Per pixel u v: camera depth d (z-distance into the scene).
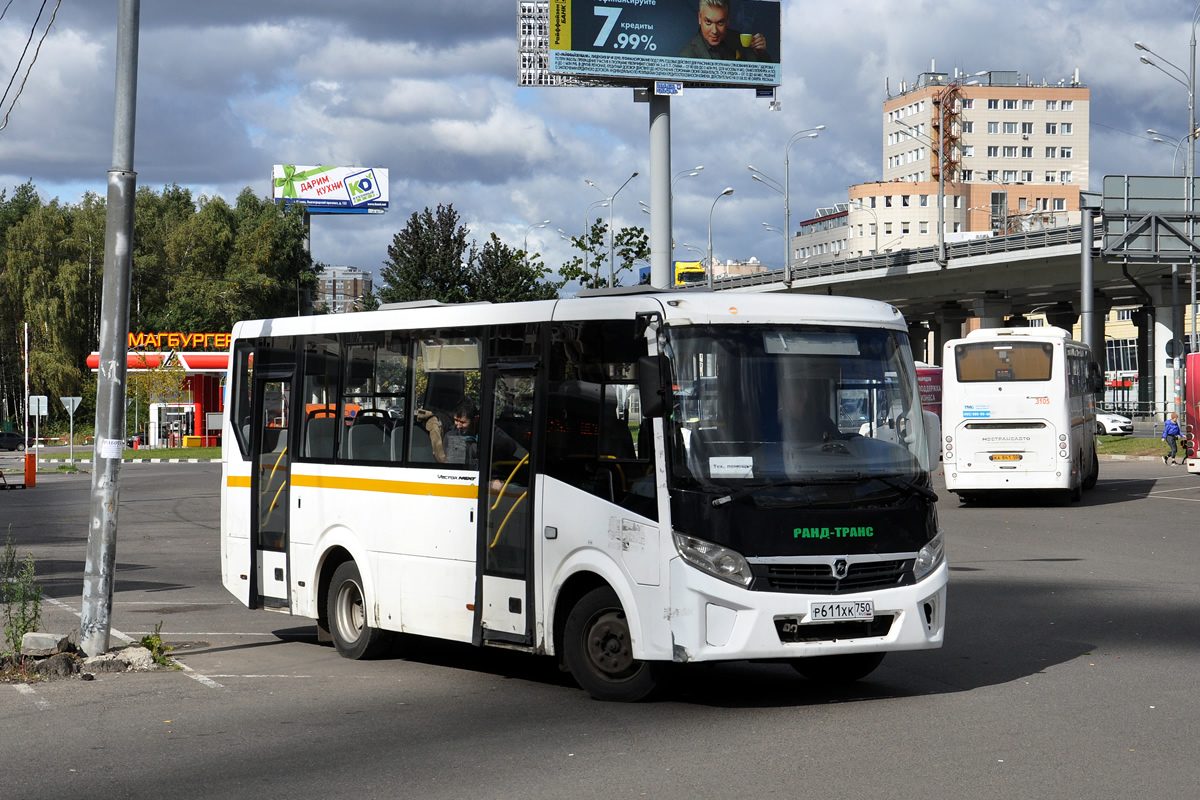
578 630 9.04
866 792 6.41
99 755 7.57
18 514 29.34
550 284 56.72
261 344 12.41
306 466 11.63
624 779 6.76
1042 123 148.12
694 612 8.27
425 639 12.23
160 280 87.44
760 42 51.16
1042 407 27.08
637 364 8.72
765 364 8.73
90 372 79.88
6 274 80.31
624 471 8.72
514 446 9.59
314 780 6.88
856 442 8.79
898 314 9.41
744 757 7.21
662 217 49.19
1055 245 56.50
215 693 9.57
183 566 18.94
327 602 11.52
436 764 7.19
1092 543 20.42
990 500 29.70
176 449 65.62
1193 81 47.19
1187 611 13.09
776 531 8.33
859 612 8.42
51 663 10.27
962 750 7.29
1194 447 33.56
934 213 145.75
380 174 105.25
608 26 49.44
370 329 11.08
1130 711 8.33
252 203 92.12
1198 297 64.69
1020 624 12.36
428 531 10.30
